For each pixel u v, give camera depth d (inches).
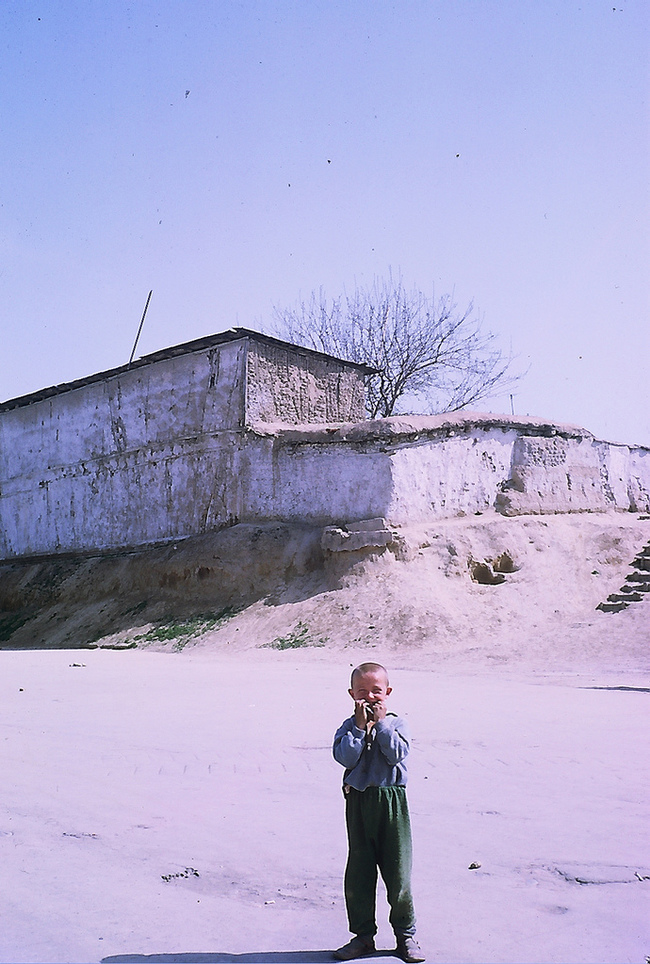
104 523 1200.2
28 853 218.8
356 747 166.7
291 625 836.6
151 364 1139.3
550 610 814.5
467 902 181.9
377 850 166.1
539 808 249.6
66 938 166.7
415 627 774.5
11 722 406.0
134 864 209.6
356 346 1838.1
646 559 881.5
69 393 1289.4
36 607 1177.4
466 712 418.9
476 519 942.4
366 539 869.2
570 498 1025.5
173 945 163.9
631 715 406.0
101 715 423.2
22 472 1382.9
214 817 246.8
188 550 1005.8
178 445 1091.3
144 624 964.0
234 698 480.4
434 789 271.4
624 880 193.0
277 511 980.6
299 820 242.8
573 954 155.9
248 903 185.6
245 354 1016.9
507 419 1003.9
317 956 159.6
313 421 1074.7
